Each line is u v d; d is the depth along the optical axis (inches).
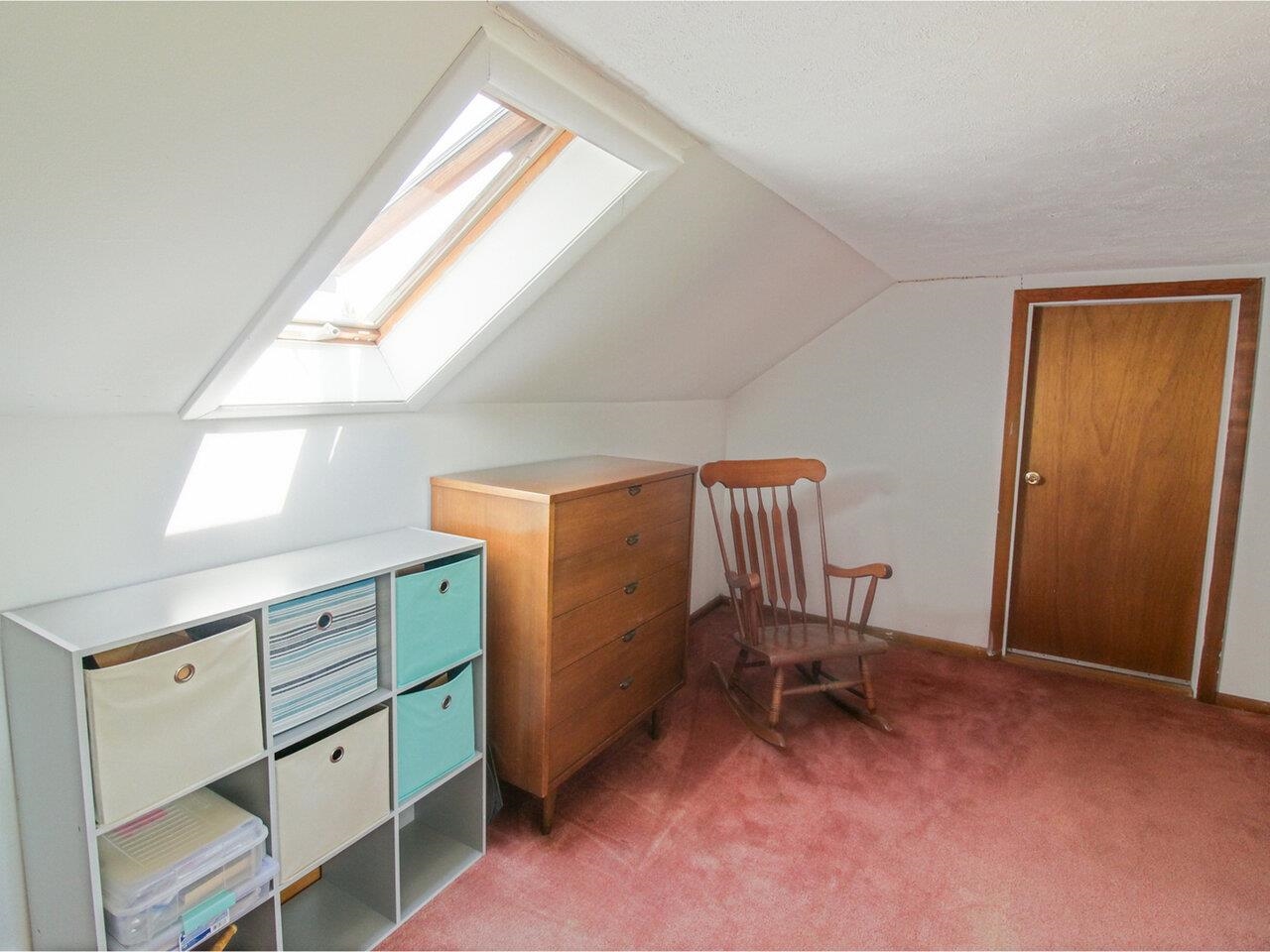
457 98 45.5
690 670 131.6
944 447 139.8
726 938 68.6
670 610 103.0
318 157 44.5
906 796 92.9
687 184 68.6
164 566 62.0
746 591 110.9
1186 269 116.2
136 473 59.4
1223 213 81.9
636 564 93.4
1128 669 132.2
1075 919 72.2
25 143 33.7
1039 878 78.1
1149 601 128.8
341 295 74.9
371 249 70.4
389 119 44.7
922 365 140.1
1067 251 105.5
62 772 47.6
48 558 54.6
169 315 50.4
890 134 59.6
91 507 56.8
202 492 64.3
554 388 102.7
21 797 53.2
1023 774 98.4
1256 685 118.1
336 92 40.4
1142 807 91.4
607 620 88.6
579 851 80.9
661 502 97.6
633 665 95.4
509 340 80.5
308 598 59.9
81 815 46.2
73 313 45.5
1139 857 81.8
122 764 47.1
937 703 119.6
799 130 59.6
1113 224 88.3
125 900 48.5
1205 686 121.6
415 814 86.7
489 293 73.1
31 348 46.4
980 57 45.9
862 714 113.0
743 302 108.3
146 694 47.9
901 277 133.9
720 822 86.7
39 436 53.4
